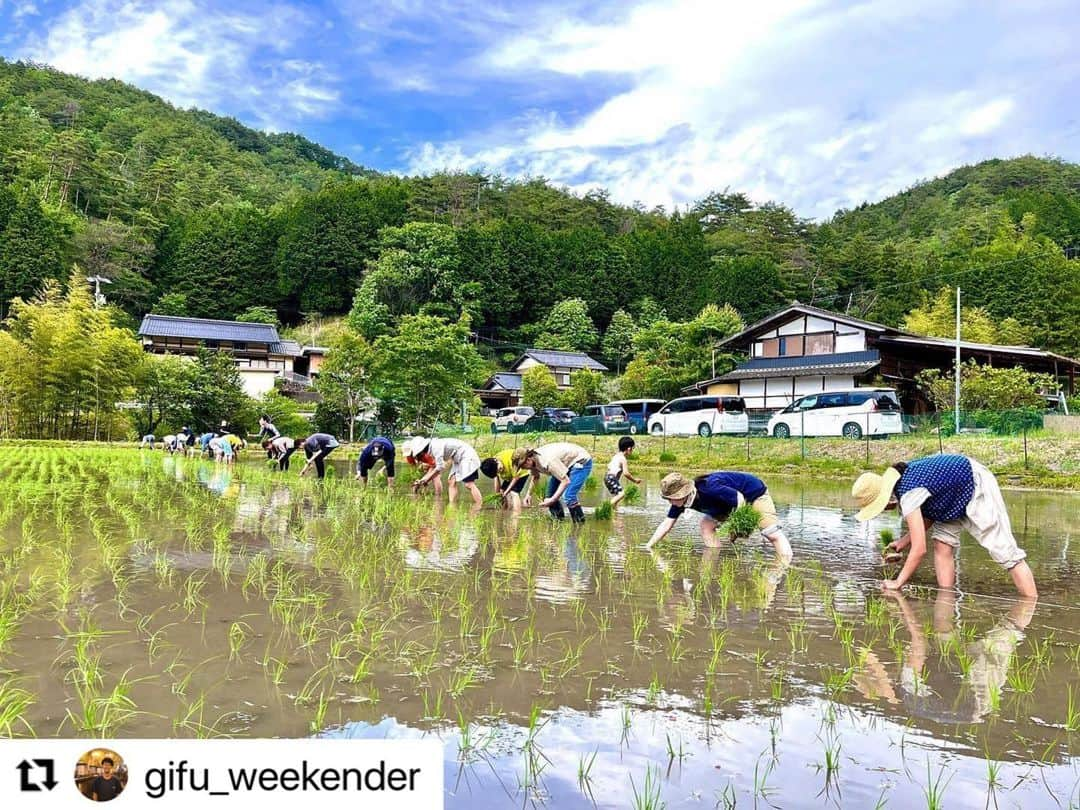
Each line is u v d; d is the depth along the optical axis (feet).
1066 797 8.38
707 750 9.45
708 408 86.74
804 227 278.46
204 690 10.72
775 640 14.11
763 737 9.87
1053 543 27.53
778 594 17.98
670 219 307.99
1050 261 163.94
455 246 225.76
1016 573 18.19
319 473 45.93
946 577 19.12
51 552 19.70
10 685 10.62
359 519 28.19
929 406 100.32
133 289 222.89
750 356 115.44
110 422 96.84
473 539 24.77
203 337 174.40
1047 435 60.85
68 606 14.66
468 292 219.82
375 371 104.68
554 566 20.58
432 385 102.06
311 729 9.59
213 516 27.50
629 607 16.31
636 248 253.24
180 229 254.88
